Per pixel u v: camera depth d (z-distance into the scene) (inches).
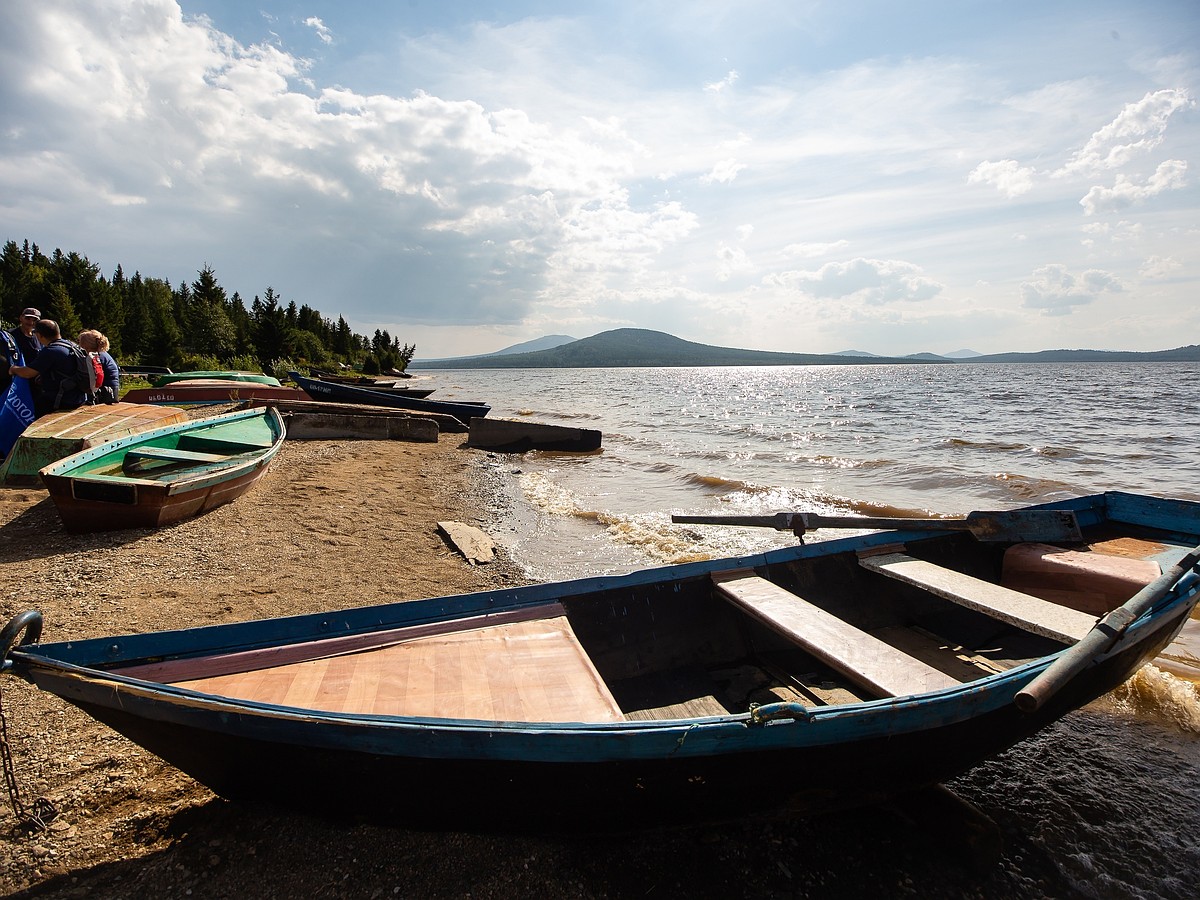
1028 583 238.8
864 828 145.2
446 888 123.6
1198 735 182.1
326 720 111.0
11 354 395.5
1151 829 148.5
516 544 376.8
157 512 317.1
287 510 386.9
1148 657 177.6
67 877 119.8
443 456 670.5
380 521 386.3
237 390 794.2
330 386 932.0
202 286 2301.9
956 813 146.2
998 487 554.3
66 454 362.3
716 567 202.1
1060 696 146.2
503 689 134.7
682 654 193.2
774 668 191.5
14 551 277.4
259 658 140.6
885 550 229.3
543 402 1775.3
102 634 210.2
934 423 1131.9
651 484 574.2
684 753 116.5
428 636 155.9
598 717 125.8
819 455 741.3
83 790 139.8
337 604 252.7
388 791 120.0
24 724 159.9
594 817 126.5
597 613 184.4
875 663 143.6
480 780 116.3
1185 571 168.6
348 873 125.0
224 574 275.0
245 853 127.8
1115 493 285.0
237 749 117.0
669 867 132.2
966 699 129.9
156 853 126.4
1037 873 135.0
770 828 144.3
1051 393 1977.1
